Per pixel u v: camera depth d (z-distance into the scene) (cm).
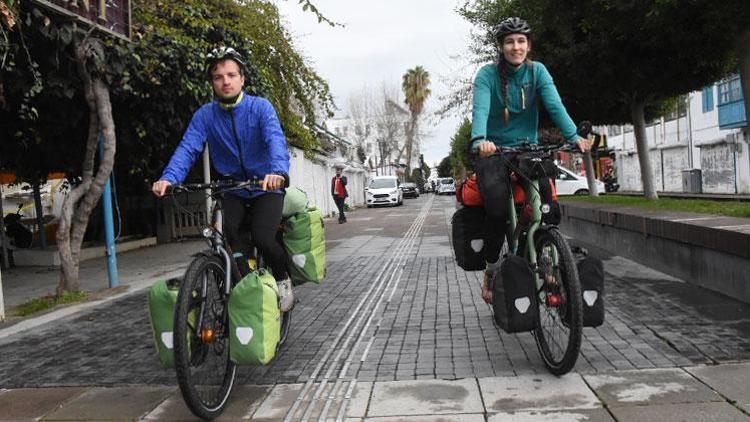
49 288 898
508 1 1416
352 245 1256
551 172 394
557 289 373
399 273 833
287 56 1207
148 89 938
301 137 1351
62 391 407
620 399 339
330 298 675
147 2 894
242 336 341
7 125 999
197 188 364
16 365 476
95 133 766
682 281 640
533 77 415
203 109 409
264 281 365
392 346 471
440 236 1362
